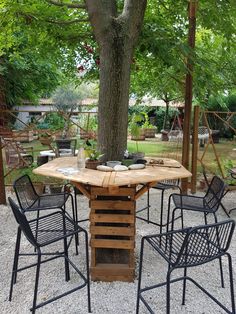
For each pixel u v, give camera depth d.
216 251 1.83
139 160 2.78
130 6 2.75
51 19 3.66
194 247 1.80
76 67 5.32
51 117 9.30
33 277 2.40
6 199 4.42
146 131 14.23
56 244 2.97
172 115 15.57
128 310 2.01
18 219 1.99
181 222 3.42
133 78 6.05
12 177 5.26
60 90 17.42
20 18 3.46
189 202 2.86
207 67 3.98
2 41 4.03
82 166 2.54
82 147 2.81
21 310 2.01
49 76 12.05
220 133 11.71
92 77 5.34
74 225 2.28
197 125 4.65
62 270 2.51
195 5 3.91
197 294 2.20
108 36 2.71
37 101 14.70
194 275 2.46
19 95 12.11
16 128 9.91
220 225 1.75
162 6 4.41
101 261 2.42
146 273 2.47
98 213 2.33
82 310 2.01
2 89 11.06
